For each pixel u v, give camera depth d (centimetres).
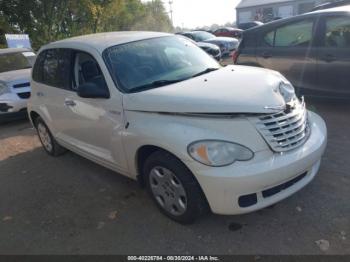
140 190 400
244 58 696
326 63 568
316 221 310
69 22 2245
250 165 272
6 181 477
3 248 330
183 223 323
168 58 403
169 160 300
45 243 329
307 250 278
